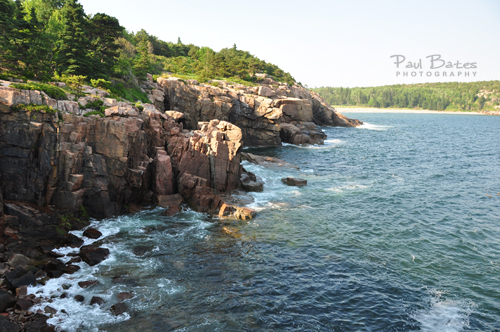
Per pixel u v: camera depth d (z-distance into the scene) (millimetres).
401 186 51469
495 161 74062
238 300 22844
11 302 20406
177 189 42750
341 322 20984
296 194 46281
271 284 24906
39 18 73812
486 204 43844
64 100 37375
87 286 23422
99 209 35219
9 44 45281
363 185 51688
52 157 31438
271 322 20750
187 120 82375
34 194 30938
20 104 30406
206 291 23734
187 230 33844
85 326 19578
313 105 145500
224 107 84875
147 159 41031
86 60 54500
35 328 18828
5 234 27516
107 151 35938
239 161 46375
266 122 90062
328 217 38281
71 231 31641
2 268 23672
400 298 23469
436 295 23828
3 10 47469
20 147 30266
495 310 22188
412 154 81000
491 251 30609
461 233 34469
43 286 23047
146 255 28406
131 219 35969
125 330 19422
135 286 23859
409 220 37781
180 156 43812
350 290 24344
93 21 63562
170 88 81125
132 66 80438
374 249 30750
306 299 23203
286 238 32688
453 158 77062
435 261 28656
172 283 24516
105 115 38312
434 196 46781
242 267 27203
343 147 89875
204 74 108938
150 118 45594
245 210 37812
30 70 45844
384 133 127812
